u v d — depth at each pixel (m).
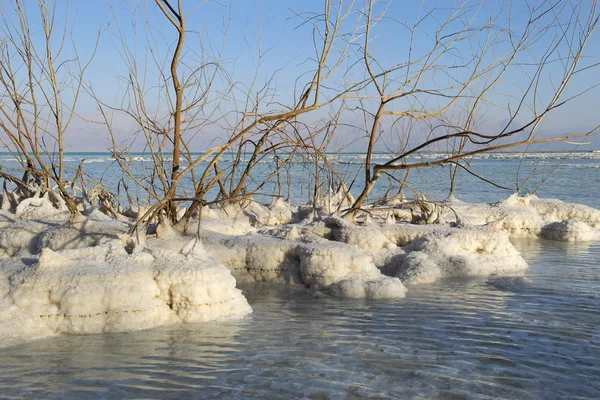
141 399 4.14
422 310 6.54
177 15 7.77
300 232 9.29
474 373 4.64
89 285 5.59
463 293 7.36
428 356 5.01
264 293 7.37
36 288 5.54
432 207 11.08
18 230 7.93
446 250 8.87
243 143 9.73
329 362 4.86
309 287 7.61
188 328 5.77
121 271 5.82
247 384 4.40
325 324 5.97
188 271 5.98
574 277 8.34
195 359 4.90
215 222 9.39
